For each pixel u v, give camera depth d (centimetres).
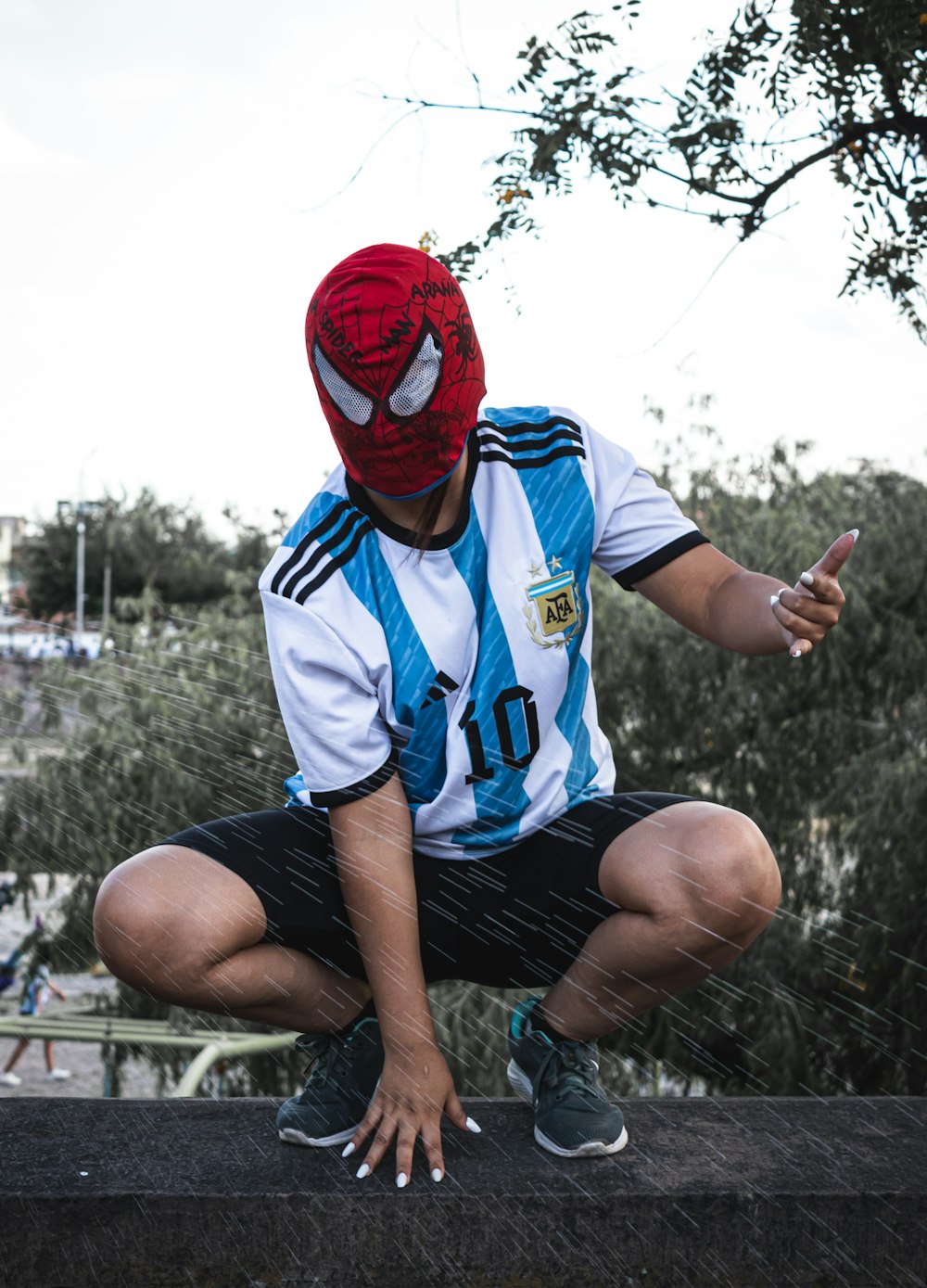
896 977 527
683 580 143
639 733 618
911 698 596
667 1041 546
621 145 198
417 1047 131
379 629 131
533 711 135
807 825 602
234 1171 136
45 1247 131
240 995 134
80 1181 134
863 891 560
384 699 132
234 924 130
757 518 612
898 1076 534
